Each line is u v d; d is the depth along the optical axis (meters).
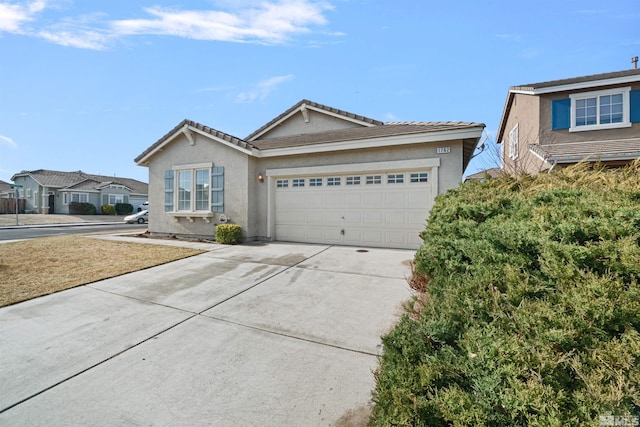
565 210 2.60
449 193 5.61
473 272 2.44
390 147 8.51
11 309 4.39
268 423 2.18
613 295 1.68
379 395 1.61
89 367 2.94
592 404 1.25
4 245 9.49
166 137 11.30
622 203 2.53
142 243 9.85
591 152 9.27
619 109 11.22
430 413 1.36
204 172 10.88
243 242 9.93
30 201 35.19
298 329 3.65
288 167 9.95
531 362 1.46
